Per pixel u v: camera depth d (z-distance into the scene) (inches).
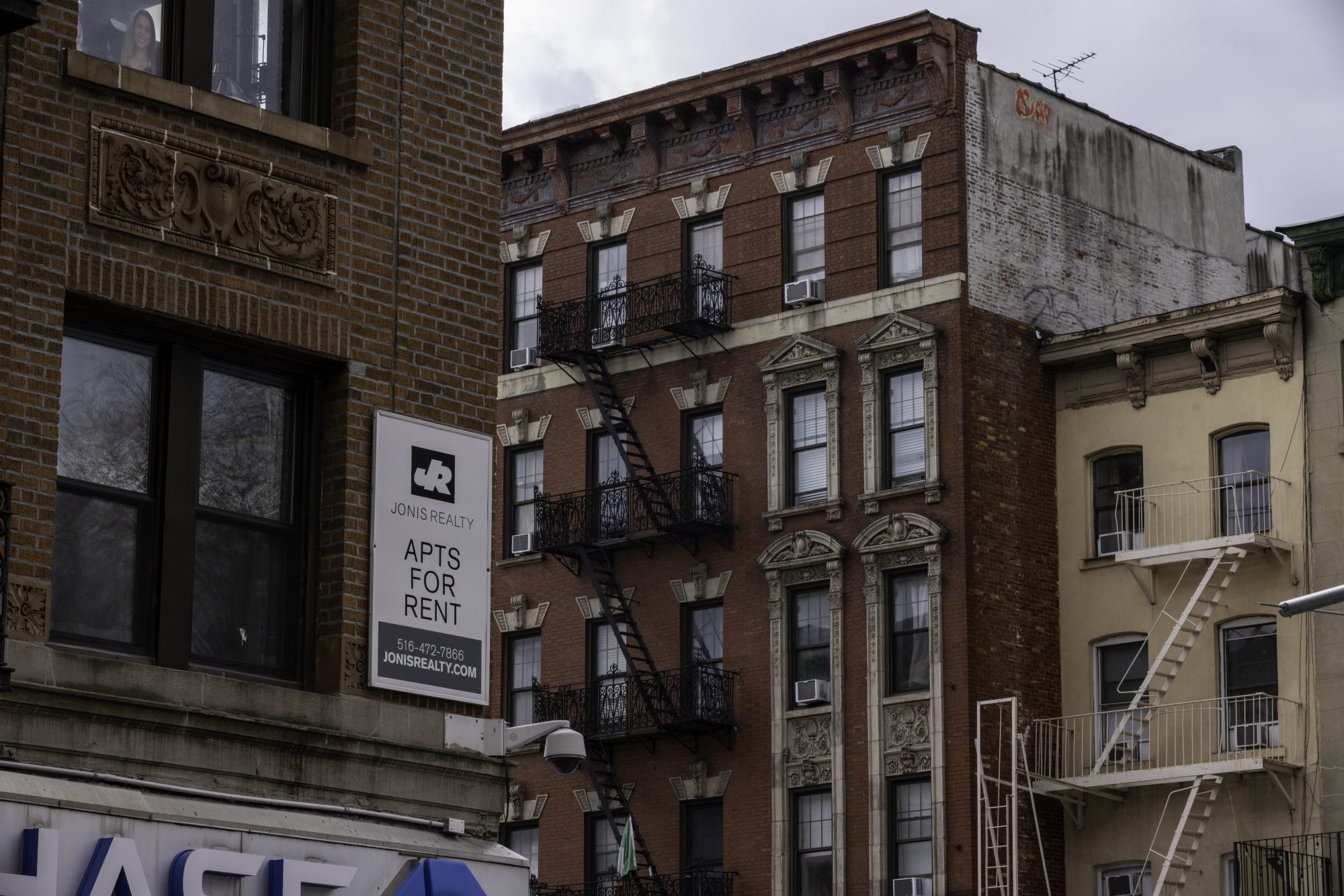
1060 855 1523.1
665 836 1642.5
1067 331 1649.9
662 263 1737.2
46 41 637.9
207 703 641.0
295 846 634.2
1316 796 1406.3
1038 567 1576.0
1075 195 1688.0
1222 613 1487.5
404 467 712.4
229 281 675.4
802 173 1669.5
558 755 724.0
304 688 682.8
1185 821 1409.9
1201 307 1515.7
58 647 624.4
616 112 1760.6
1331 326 1466.5
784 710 1600.6
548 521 1740.9
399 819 681.6
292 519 697.6
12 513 598.2
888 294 1603.1
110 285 641.6
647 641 1684.3
